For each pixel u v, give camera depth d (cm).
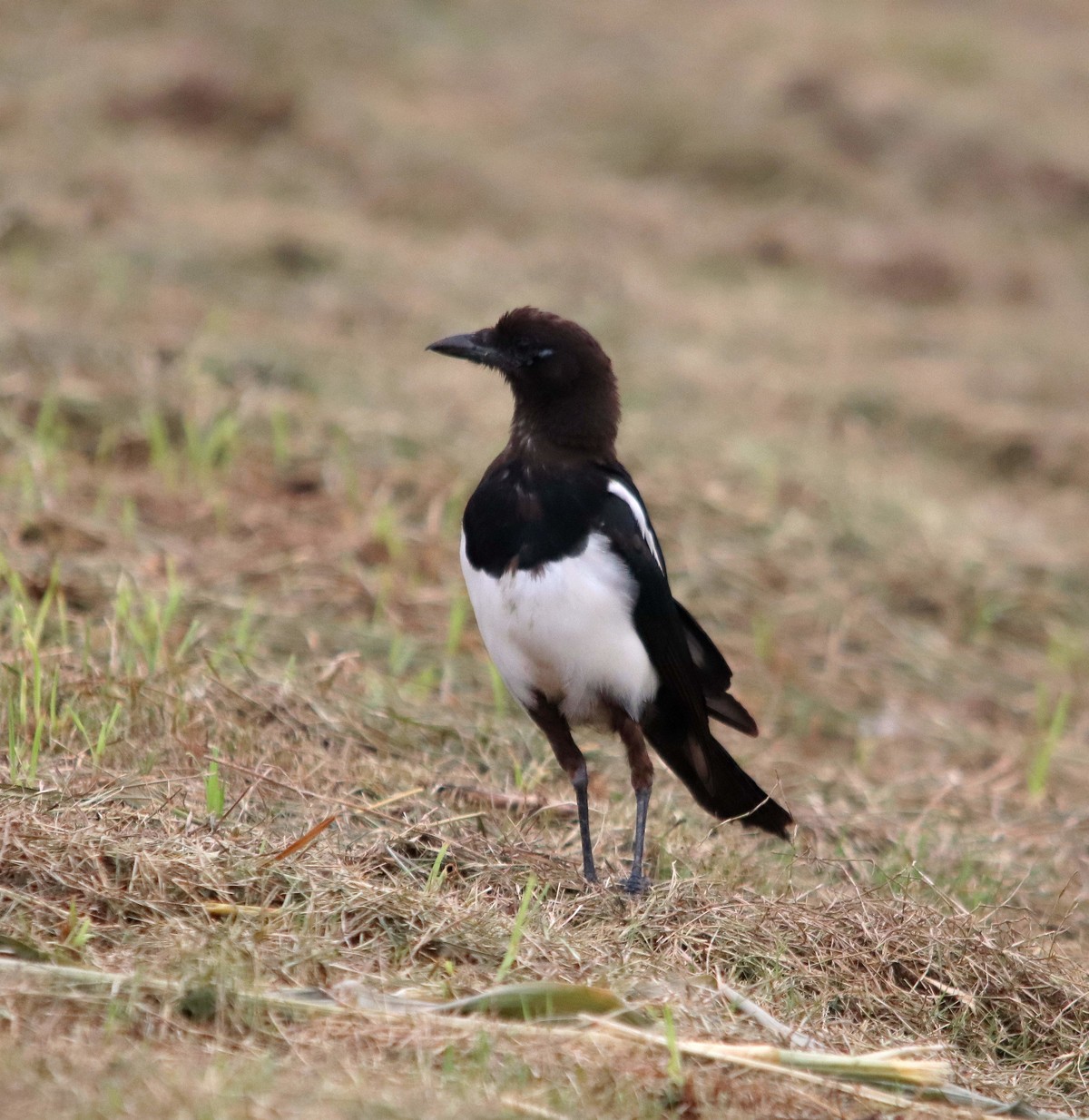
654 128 2748
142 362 1491
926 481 1752
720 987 671
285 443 1402
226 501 1305
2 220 1805
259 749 893
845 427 1848
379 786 868
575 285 2131
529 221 2353
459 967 662
